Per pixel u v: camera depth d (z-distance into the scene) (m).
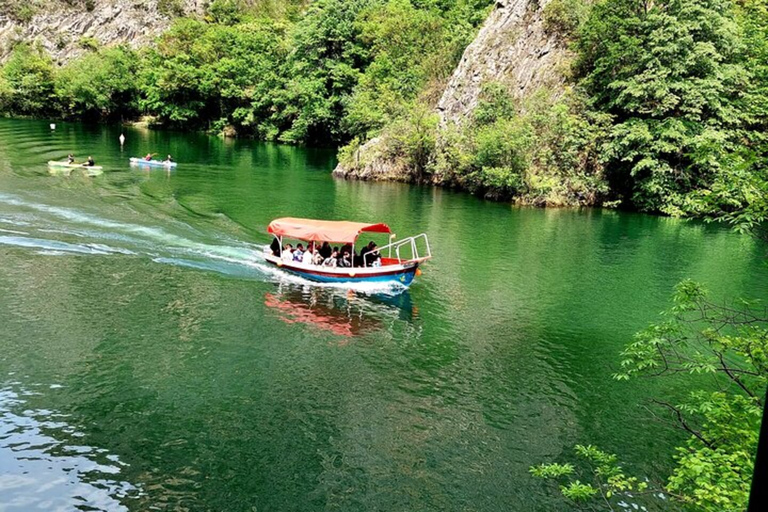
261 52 101.81
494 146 47.28
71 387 15.71
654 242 35.41
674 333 11.09
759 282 27.50
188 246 28.38
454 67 66.50
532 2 56.78
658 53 45.34
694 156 10.88
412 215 39.94
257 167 59.16
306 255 25.95
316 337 19.67
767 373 9.53
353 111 68.75
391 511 11.80
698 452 8.91
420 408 15.63
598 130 48.31
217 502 11.85
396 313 22.16
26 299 21.11
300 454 13.47
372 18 84.81
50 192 37.03
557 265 29.41
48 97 103.50
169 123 104.69
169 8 141.50
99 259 25.70
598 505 12.16
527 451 13.94
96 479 12.31
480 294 24.67
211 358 17.80
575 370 18.14
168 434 13.96
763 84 22.33
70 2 142.25
